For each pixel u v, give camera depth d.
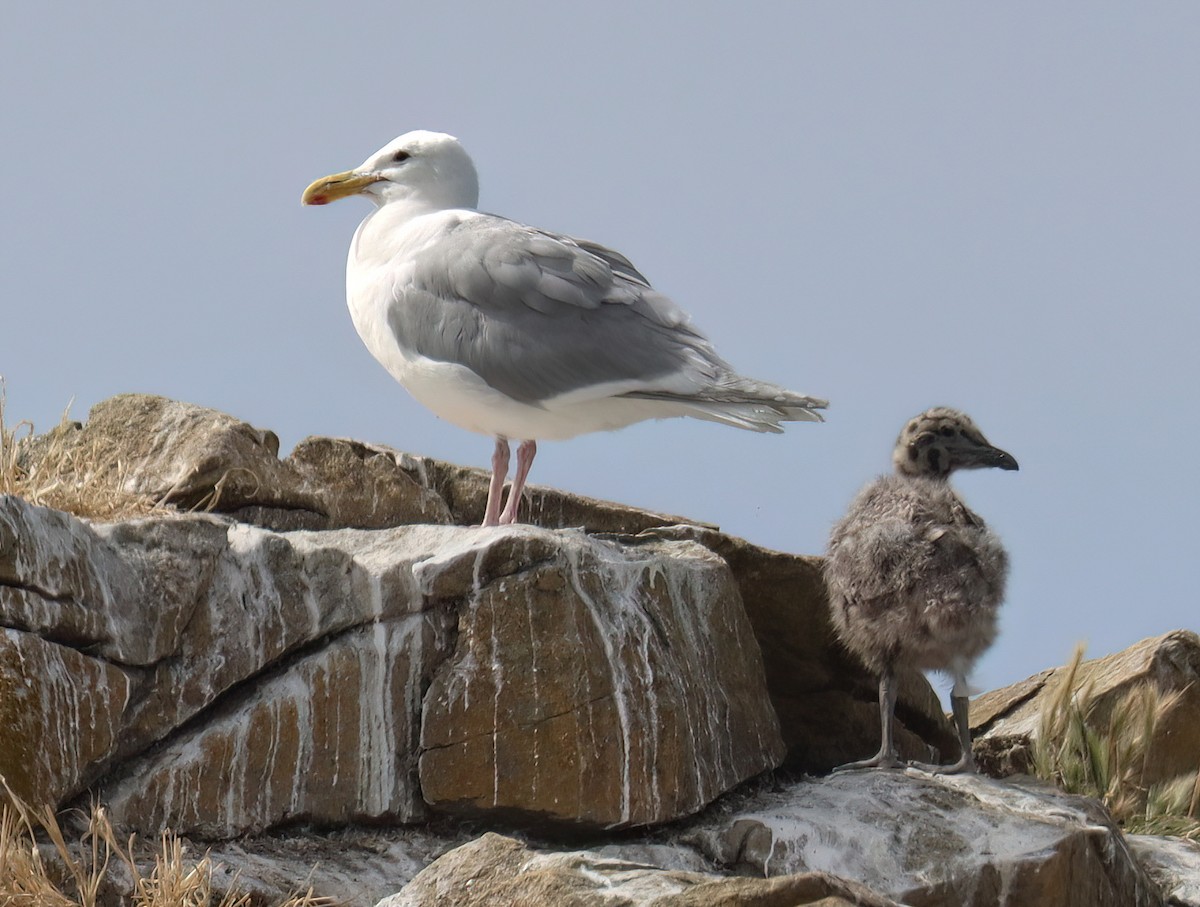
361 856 12.11
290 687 12.30
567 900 9.75
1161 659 17.23
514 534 12.97
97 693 11.35
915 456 15.39
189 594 12.12
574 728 12.57
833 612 14.67
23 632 11.01
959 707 14.25
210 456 14.97
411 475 16.16
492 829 12.63
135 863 11.08
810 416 13.77
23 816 10.55
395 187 15.67
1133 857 13.35
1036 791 13.62
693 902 9.45
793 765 15.39
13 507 11.05
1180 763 16.89
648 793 12.70
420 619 12.75
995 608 14.07
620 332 14.02
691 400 13.95
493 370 14.00
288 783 12.12
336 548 12.82
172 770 11.69
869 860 12.41
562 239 14.63
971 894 12.18
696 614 13.80
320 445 15.85
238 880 11.12
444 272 14.25
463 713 12.54
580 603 12.91
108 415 15.72
